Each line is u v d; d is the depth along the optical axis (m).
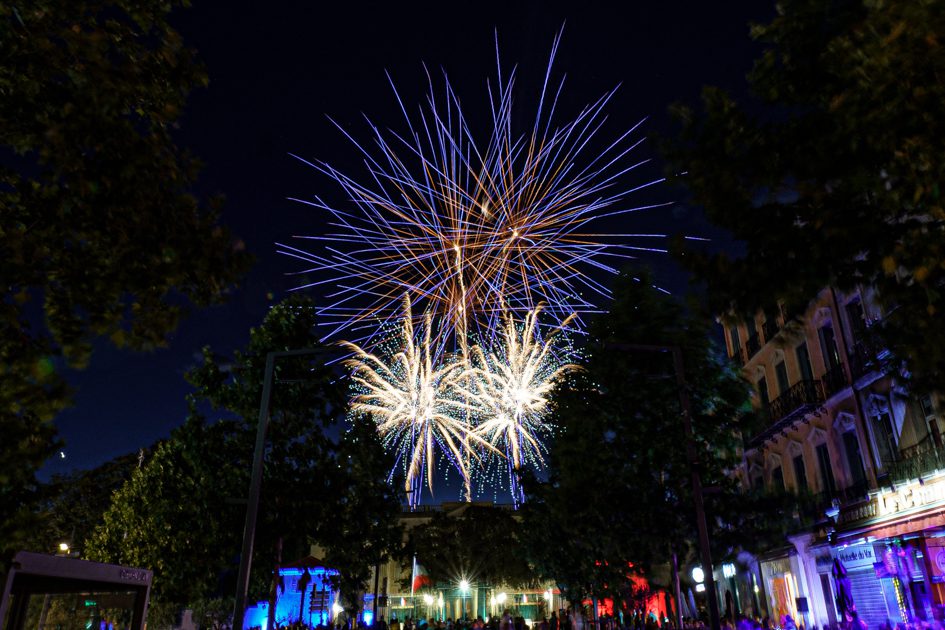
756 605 29.42
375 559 26.67
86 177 6.57
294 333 21.70
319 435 21.36
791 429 26.89
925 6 6.21
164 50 7.39
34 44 6.34
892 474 19.12
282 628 22.48
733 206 8.27
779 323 26.77
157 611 28.30
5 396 6.06
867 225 7.32
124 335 6.95
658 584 23.59
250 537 15.72
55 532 38.69
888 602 19.92
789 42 8.23
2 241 6.33
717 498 20.55
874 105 6.86
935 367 8.41
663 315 21.72
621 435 21.16
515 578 60.44
